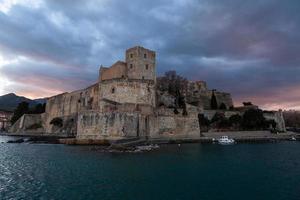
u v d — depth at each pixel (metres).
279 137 96.12
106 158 48.66
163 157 49.97
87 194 27.00
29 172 36.88
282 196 26.75
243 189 29.06
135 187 29.47
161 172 36.94
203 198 26.14
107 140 73.25
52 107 125.94
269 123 104.56
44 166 41.22
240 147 68.62
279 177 34.53
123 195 26.75
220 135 91.69
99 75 103.31
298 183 31.59
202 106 116.31
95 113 75.56
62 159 47.81
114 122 73.25
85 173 36.16
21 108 149.38
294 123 178.75
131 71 96.88
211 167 40.72
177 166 41.25
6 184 30.62
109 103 82.06
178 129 84.69
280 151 60.34
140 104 82.62
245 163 44.34
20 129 134.12
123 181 31.97
